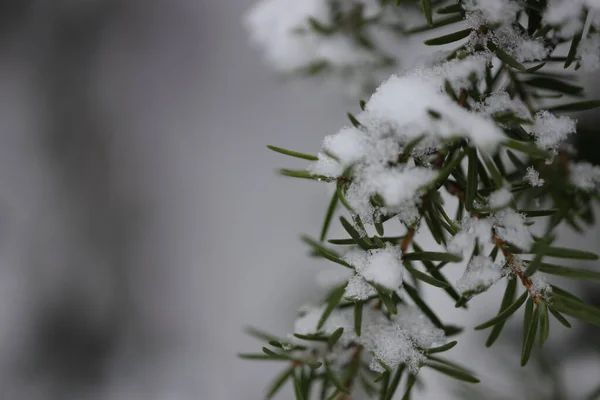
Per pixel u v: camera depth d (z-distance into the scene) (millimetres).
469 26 463
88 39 1777
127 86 1771
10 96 1768
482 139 437
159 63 1765
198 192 1694
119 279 1680
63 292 1682
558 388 614
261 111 1657
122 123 1768
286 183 1635
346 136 450
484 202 453
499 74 486
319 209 1582
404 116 446
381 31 578
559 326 631
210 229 1670
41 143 1763
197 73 1744
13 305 1650
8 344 1614
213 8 1738
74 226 1728
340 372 487
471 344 688
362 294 453
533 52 463
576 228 494
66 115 1774
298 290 1221
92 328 1655
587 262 604
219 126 1712
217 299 1624
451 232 449
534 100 482
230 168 1684
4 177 1738
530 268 436
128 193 1732
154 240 1709
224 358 1583
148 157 1752
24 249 1699
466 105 455
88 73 1779
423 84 453
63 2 1763
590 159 516
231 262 1644
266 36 635
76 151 1766
